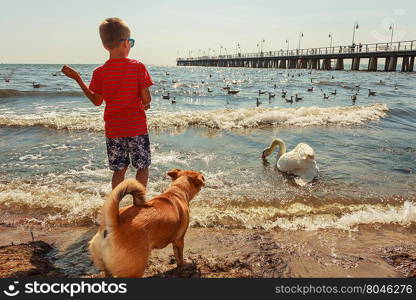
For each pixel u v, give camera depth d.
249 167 6.38
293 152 6.24
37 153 6.92
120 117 3.59
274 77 50.88
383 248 3.54
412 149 7.82
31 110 12.96
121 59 3.50
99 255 2.33
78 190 4.94
